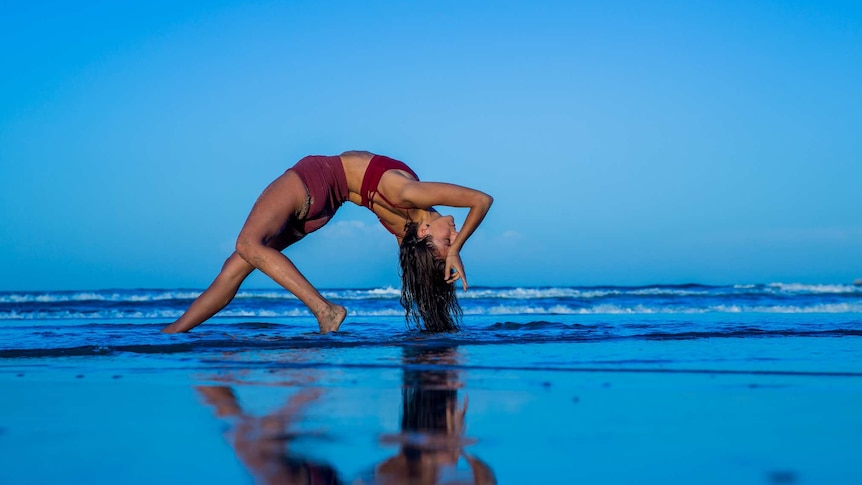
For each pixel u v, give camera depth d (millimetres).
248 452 1656
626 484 1377
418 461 1560
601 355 4016
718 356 3932
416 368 3416
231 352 4266
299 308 14695
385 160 5469
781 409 2264
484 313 13703
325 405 2332
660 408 2271
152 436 1843
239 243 5270
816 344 4754
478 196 5051
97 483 1402
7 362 3773
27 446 1733
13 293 20719
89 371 3365
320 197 5422
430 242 5527
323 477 1433
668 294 20562
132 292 21797
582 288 24266
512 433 1866
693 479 1413
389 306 14820
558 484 1375
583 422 2021
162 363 3699
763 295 20125
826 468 1504
